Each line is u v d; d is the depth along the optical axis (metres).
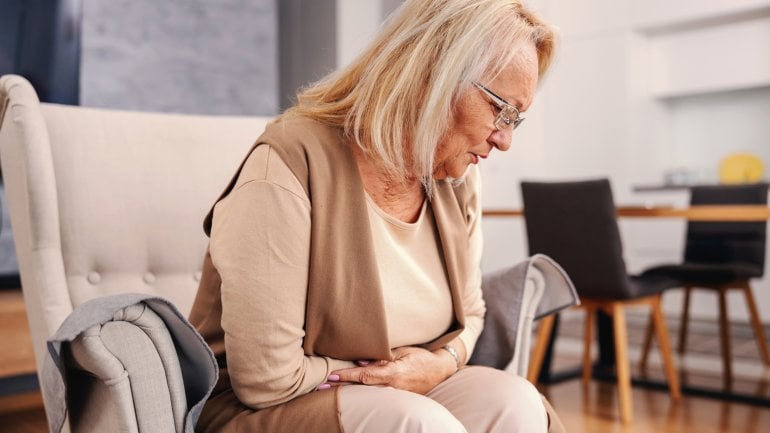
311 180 1.04
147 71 4.41
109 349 0.90
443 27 1.06
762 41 5.60
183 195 1.49
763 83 5.60
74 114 1.44
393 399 1.01
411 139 1.09
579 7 6.16
